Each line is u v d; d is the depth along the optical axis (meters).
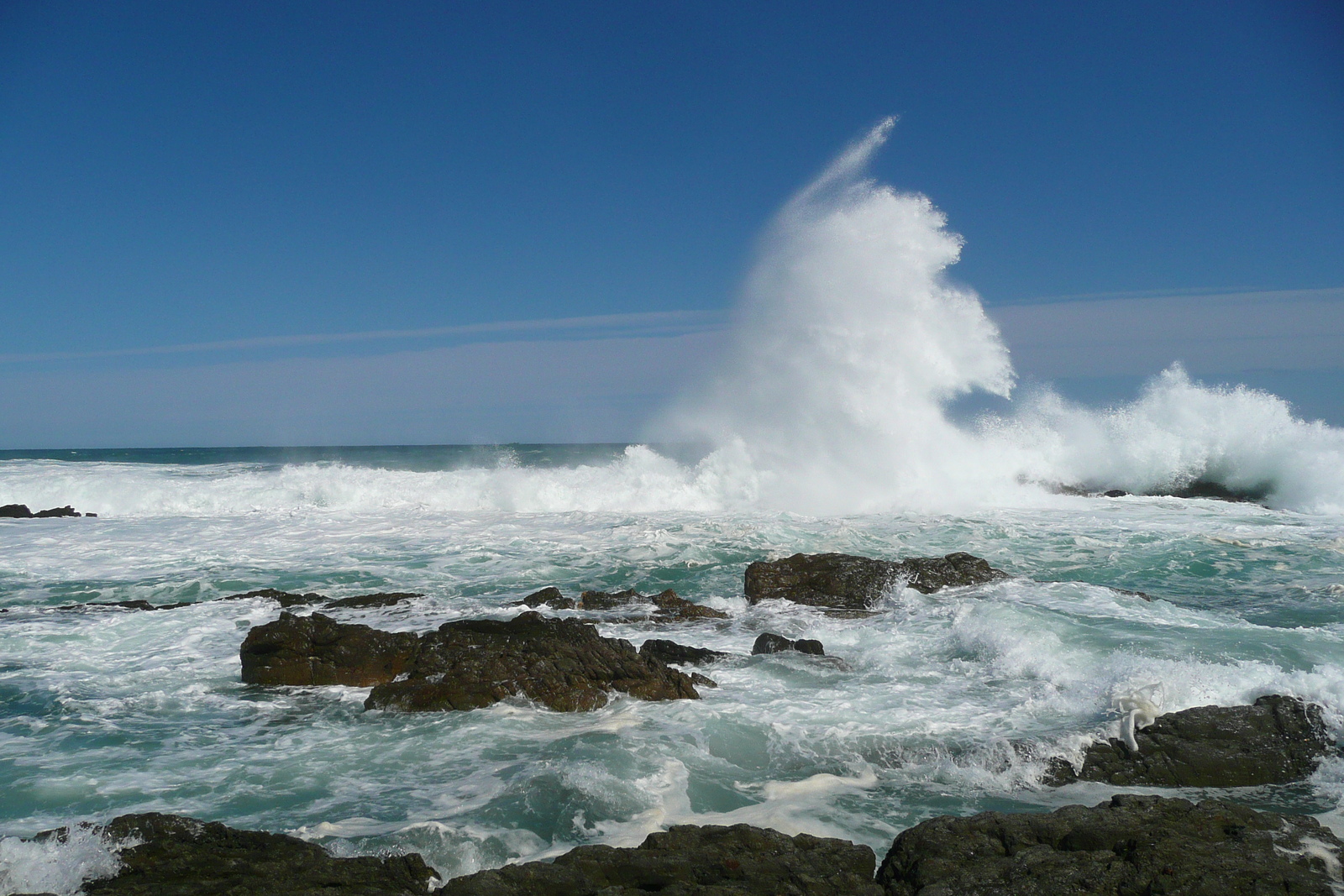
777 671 8.75
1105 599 11.12
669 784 6.00
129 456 85.56
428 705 7.80
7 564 15.02
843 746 6.62
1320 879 4.12
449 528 18.30
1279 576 13.45
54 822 5.51
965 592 11.70
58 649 9.96
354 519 19.81
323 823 5.43
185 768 6.46
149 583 13.62
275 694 8.40
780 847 4.70
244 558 15.52
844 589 12.10
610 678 8.17
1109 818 4.76
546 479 22.33
